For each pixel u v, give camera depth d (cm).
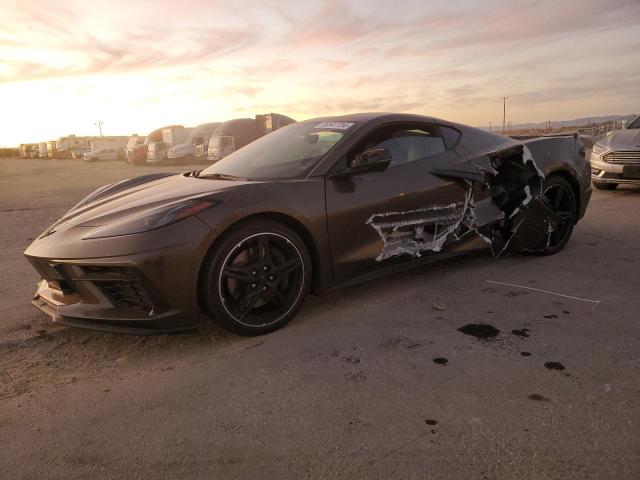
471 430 171
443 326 265
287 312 269
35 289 363
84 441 175
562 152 398
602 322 264
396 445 165
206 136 2636
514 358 225
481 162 351
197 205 241
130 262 225
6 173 2366
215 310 244
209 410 191
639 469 150
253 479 152
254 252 256
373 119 323
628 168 721
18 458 166
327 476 152
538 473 150
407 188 312
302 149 314
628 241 451
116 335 270
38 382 220
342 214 284
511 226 370
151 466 160
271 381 212
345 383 208
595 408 183
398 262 317
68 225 268
